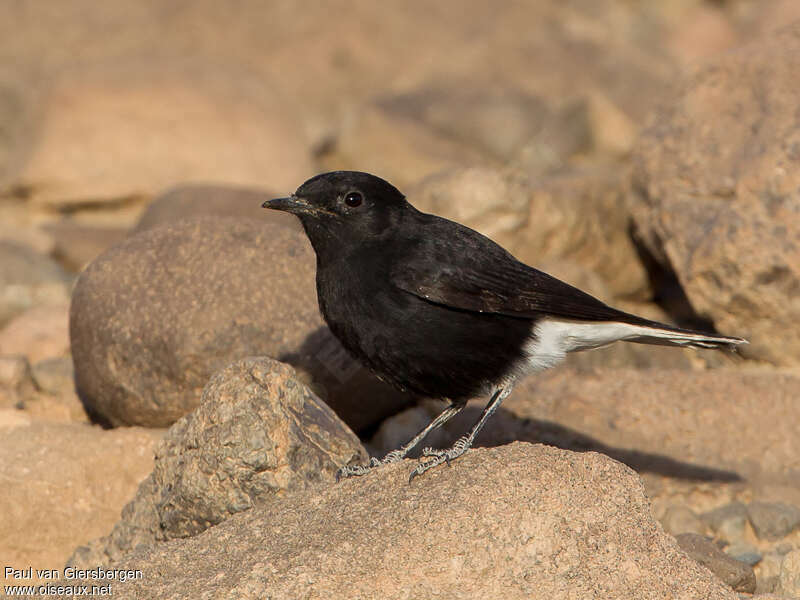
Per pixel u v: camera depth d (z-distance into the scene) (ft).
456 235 34.50
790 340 49.93
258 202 57.36
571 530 27.40
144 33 114.42
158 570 28.53
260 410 32.01
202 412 32.55
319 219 34.01
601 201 59.72
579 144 92.43
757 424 43.98
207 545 29.19
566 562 26.96
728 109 53.57
